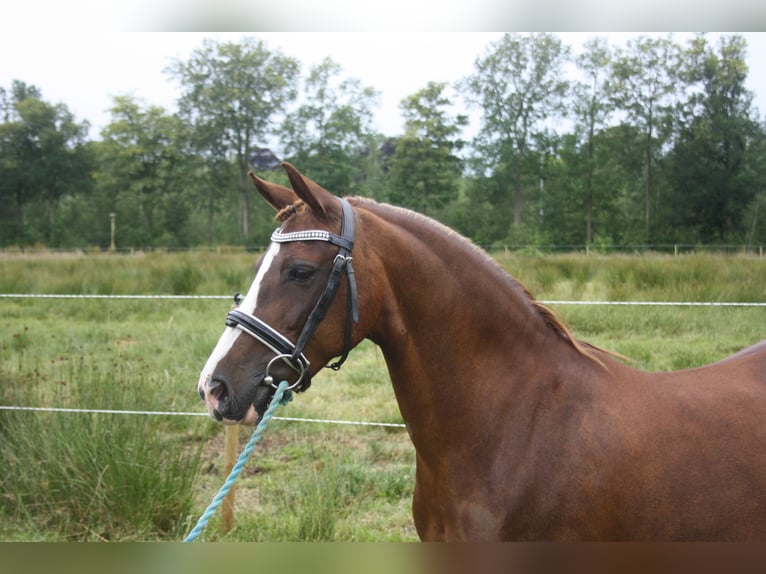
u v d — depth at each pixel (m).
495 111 28.78
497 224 29.23
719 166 25.12
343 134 28.80
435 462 2.07
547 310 2.14
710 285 9.30
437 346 2.05
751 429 1.98
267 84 28.55
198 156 30.20
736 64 24.70
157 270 12.44
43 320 9.38
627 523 1.91
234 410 1.89
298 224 1.98
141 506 3.59
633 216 27.88
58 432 3.90
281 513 3.76
